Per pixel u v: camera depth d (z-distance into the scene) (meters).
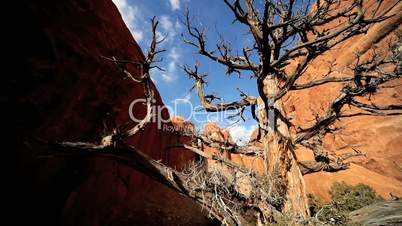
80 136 7.71
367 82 10.68
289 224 6.74
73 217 7.14
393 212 9.98
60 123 6.89
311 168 10.88
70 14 7.93
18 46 5.79
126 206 10.58
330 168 10.91
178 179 6.96
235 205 7.46
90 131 8.14
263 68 8.52
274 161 8.34
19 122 5.75
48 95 6.42
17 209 5.84
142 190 12.83
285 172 8.12
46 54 6.39
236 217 6.66
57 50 6.73
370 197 15.35
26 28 6.02
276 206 7.74
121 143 6.29
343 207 14.11
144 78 6.21
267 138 8.82
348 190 16.69
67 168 7.29
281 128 8.84
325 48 8.82
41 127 6.30
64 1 7.77
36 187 6.36
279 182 7.88
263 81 9.67
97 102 8.48
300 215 6.97
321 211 7.24
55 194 6.85
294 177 8.16
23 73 5.79
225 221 6.65
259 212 7.52
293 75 8.55
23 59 5.83
